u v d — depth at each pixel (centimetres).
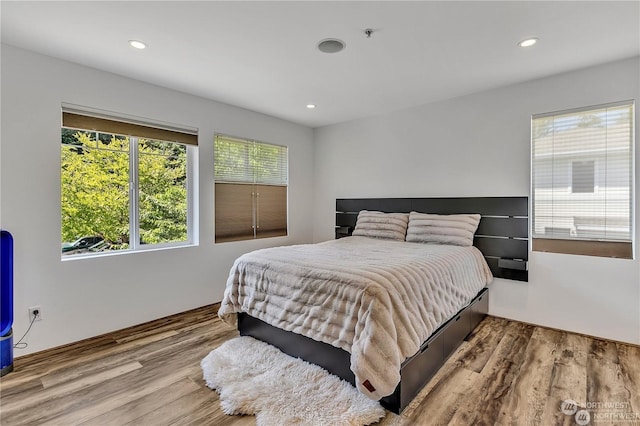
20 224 239
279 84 313
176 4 184
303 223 486
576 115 286
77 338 266
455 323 248
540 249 306
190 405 184
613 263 268
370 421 169
